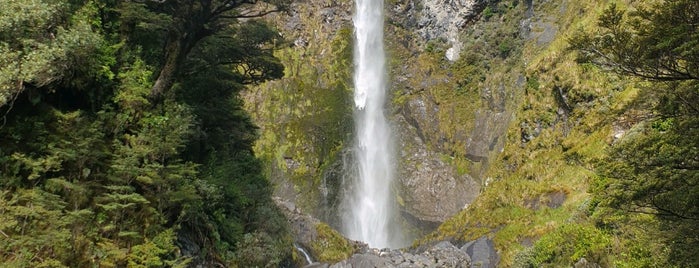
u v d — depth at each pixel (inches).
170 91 491.2
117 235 386.0
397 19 2233.0
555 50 1114.1
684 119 266.5
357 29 2282.2
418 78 2079.2
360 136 2062.0
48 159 350.9
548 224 751.7
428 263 788.0
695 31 245.0
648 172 272.5
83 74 416.2
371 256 776.3
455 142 1852.9
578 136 916.6
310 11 2250.2
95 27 455.2
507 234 827.4
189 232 475.2
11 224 307.0
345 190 1926.7
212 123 637.3
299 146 1969.7
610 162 298.5
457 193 1739.7
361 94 2159.2
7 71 327.0
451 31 2074.3
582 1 1322.6
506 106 1674.5
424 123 1966.0
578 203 746.8
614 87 885.2
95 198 376.8
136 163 406.9
